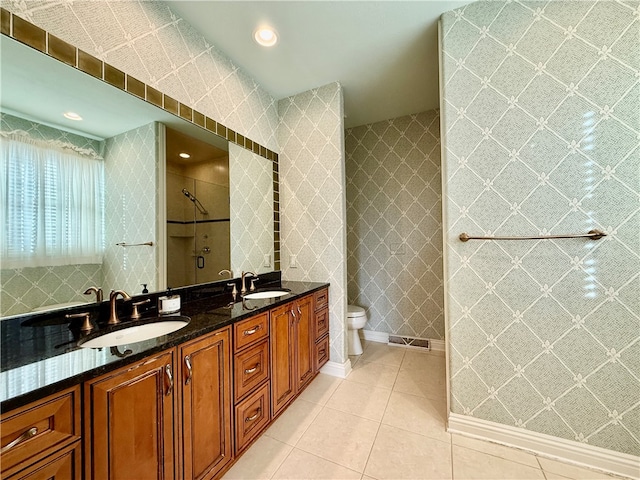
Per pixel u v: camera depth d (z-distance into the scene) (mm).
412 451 1399
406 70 2074
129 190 1373
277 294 1982
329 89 2246
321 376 2217
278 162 2467
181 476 1018
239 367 1328
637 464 1196
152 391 930
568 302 1315
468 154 1501
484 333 1479
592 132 1265
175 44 1525
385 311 3006
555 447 1328
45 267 1070
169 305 1391
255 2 1449
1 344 933
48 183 1086
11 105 979
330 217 2252
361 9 1509
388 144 2990
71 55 1093
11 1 937
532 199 1373
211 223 1833
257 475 1259
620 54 1218
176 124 1578
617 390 1235
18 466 626
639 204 1196
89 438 764
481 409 1486
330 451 1405
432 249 2809
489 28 1442
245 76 2070
